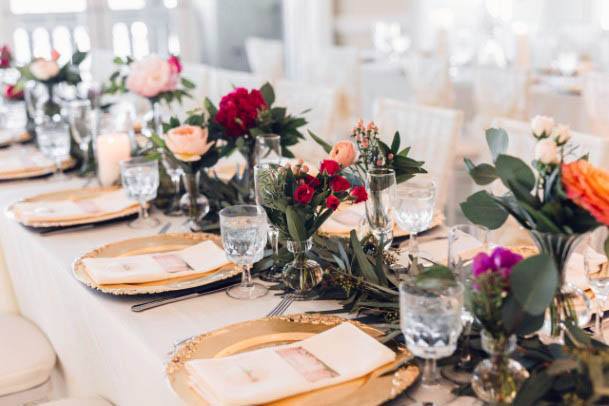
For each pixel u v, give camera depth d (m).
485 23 7.05
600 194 1.04
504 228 2.25
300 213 1.43
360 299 1.40
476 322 1.20
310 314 1.39
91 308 1.57
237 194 2.04
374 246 1.54
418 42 7.50
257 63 5.85
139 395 1.41
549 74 5.00
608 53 5.31
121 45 6.88
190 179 1.96
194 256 1.70
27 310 2.20
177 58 2.44
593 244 1.82
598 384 0.94
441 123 2.63
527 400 1.02
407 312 1.05
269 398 1.10
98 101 3.20
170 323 1.42
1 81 3.65
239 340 1.30
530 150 2.21
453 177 4.28
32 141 3.16
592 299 1.39
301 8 7.50
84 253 1.83
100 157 2.37
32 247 1.95
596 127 3.93
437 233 1.86
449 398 1.11
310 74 5.41
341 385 1.14
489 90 4.39
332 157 1.52
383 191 1.53
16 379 1.93
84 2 6.62
